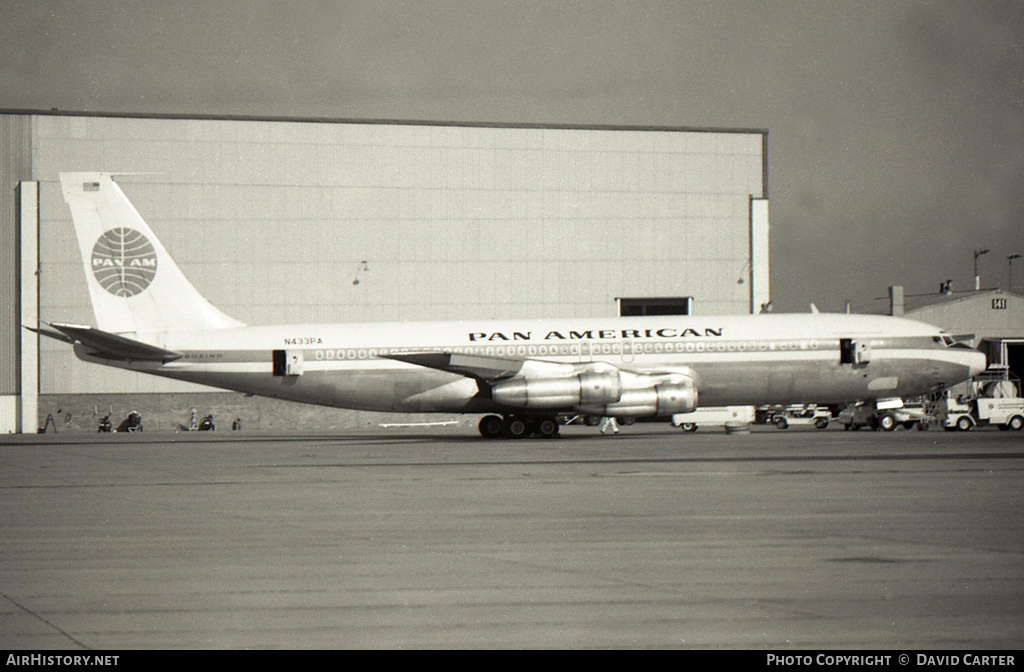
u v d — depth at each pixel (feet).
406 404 229.25
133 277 225.97
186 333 225.97
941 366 234.38
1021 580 55.62
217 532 78.43
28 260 340.59
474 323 230.27
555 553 65.87
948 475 122.01
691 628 45.50
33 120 340.18
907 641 42.98
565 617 47.80
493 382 222.28
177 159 347.36
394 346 226.99
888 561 61.67
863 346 230.27
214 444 231.09
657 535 73.36
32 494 111.75
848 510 87.30
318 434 301.02
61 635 45.57
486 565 61.72
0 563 64.69
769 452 168.45
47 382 343.67
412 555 65.87
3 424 340.18
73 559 66.08
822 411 346.13
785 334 229.45
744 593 52.65
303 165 354.13
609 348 225.35
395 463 153.89
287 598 52.75
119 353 221.87
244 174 350.64
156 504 100.17
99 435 309.83
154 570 61.52
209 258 349.41
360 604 51.08
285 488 115.34
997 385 347.36
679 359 225.97
